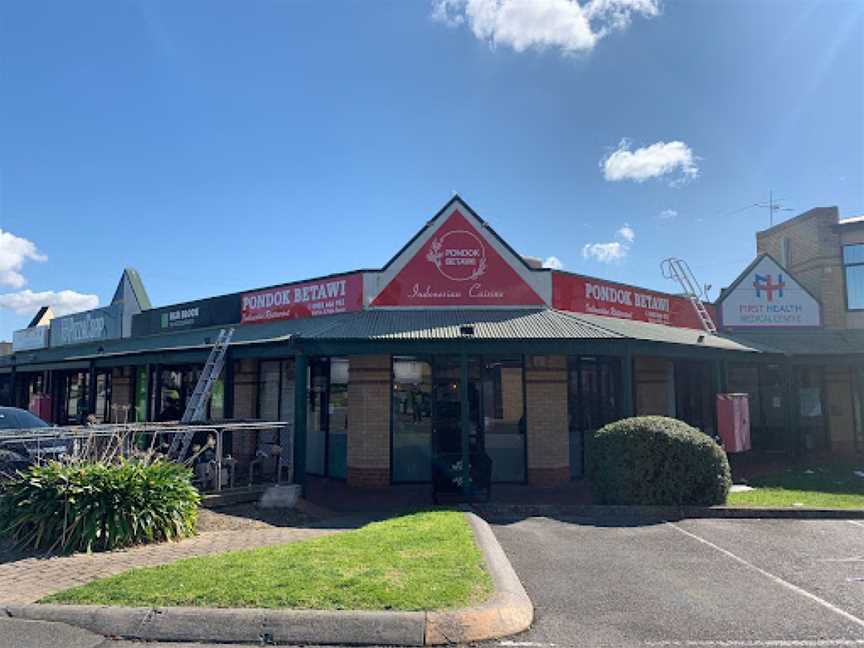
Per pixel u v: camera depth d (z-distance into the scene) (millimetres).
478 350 12016
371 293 14664
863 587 6469
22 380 31531
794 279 21438
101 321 27172
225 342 14688
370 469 13656
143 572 6414
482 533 8367
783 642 5043
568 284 15461
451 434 13695
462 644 5043
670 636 5180
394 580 6016
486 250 14836
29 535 7961
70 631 5266
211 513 10148
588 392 15375
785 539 8680
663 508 10398
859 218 22672
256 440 16219
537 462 13992
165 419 20672
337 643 5035
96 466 8609
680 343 13977
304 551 7156
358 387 14008
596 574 6945
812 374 21188
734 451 14484
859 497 11625
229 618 5230
